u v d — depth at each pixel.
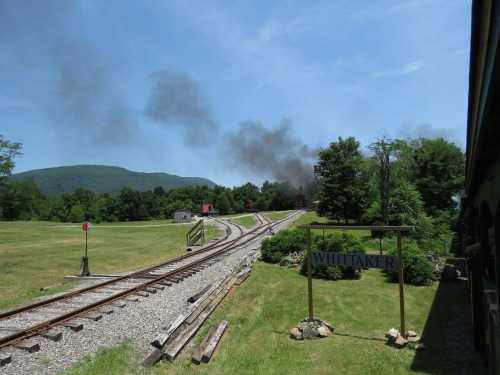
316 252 12.20
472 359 9.64
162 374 8.77
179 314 12.48
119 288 15.15
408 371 9.07
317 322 11.91
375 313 13.49
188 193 123.88
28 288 16.28
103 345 9.48
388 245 30.06
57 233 42.50
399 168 38.66
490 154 5.64
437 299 15.30
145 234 45.25
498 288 5.89
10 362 8.12
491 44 3.18
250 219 69.75
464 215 14.94
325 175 51.69
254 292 16.05
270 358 9.88
